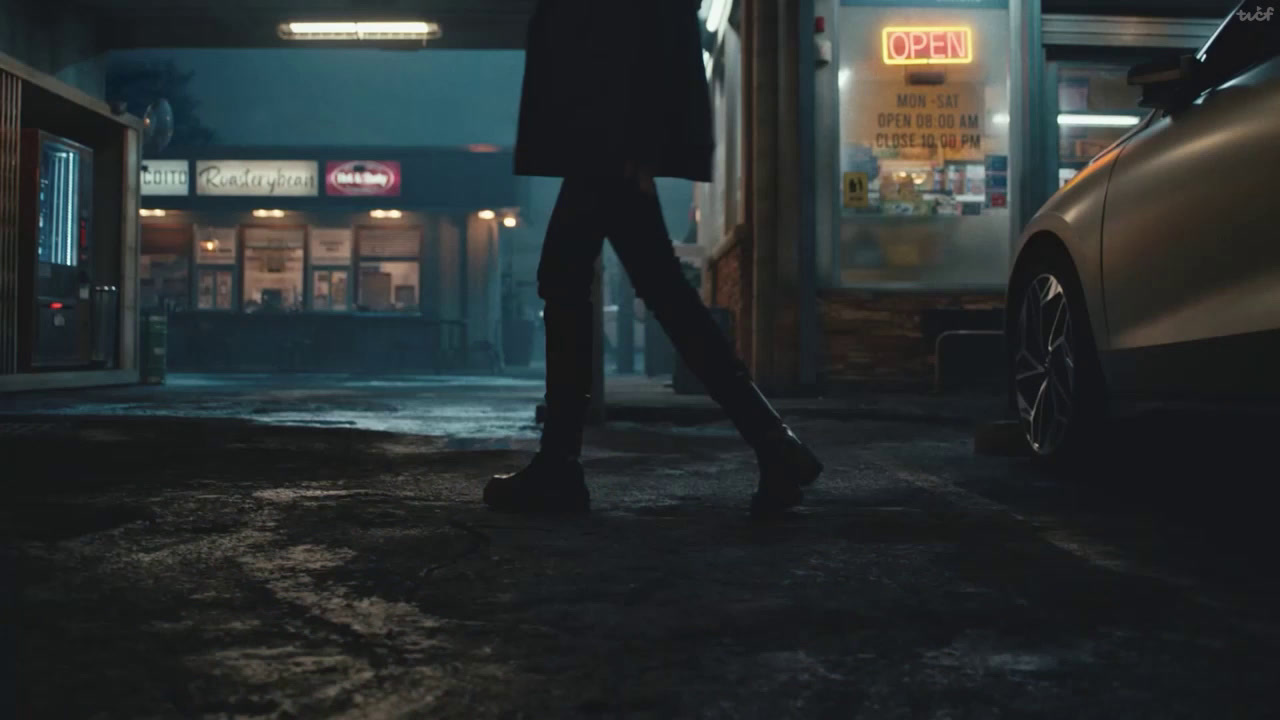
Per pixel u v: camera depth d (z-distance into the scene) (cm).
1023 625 139
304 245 2241
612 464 345
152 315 1134
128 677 112
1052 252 330
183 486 270
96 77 1098
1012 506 253
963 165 765
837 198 758
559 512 234
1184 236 253
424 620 138
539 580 164
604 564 177
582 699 107
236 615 140
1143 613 146
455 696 107
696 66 234
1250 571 176
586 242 232
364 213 2233
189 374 1875
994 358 730
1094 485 294
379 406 699
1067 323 317
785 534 209
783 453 226
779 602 150
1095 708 106
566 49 228
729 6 1024
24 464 316
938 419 546
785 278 747
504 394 928
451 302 2236
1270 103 228
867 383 755
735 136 1050
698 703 106
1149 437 310
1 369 845
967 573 173
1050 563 182
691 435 467
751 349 833
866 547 195
